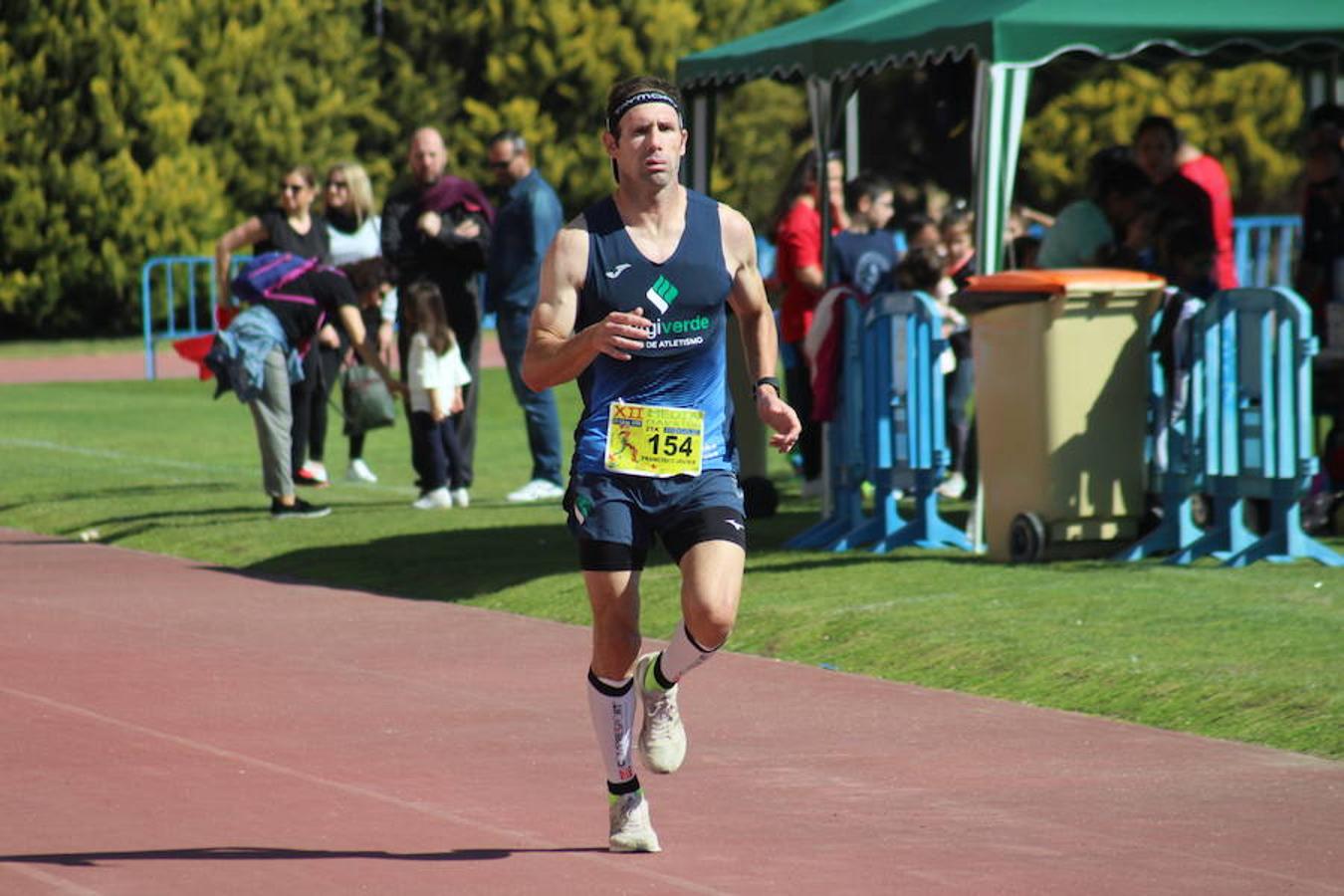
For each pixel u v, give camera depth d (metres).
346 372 37.88
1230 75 114.44
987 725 18.94
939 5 31.52
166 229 99.19
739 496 14.61
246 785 16.73
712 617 14.05
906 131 127.00
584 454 14.50
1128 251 30.03
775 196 122.69
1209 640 21.53
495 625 24.95
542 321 14.20
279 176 107.88
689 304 14.30
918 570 26.89
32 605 26.84
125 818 15.62
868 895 13.50
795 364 36.38
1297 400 26.73
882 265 35.44
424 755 17.92
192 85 102.00
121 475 42.62
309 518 34.72
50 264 97.69
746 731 18.80
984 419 28.00
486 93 119.88
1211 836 15.01
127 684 21.27
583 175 117.62
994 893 13.53
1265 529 29.41
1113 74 115.00
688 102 37.38
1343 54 37.81
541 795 16.41
